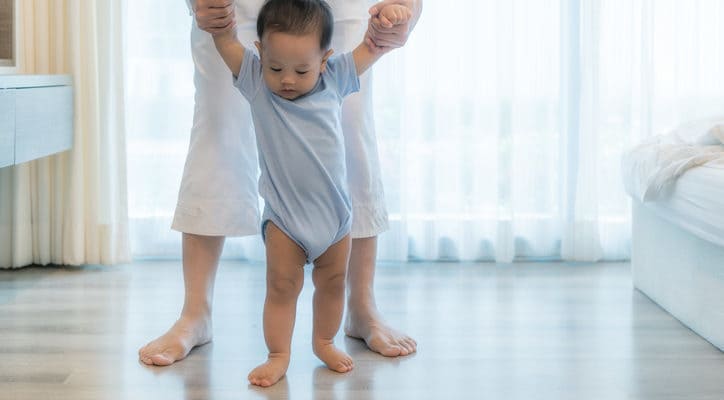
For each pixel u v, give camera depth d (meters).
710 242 2.12
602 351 2.06
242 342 2.10
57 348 2.03
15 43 2.67
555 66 3.06
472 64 3.00
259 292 2.62
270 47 1.70
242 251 3.09
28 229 2.92
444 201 3.10
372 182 2.04
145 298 2.52
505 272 2.92
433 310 2.42
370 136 2.05
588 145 3.03
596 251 3.08
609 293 2.64
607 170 3.09
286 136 1.77
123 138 2.92
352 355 2.00
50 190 2.92
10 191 2.87
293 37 1.69
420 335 2.17
